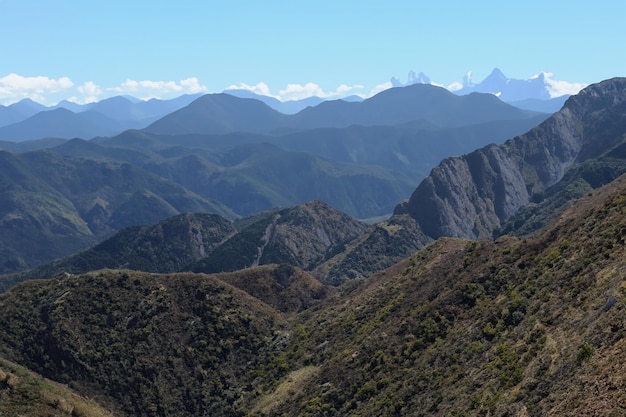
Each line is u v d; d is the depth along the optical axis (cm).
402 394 6244
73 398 7731
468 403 5066
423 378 6303
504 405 4491
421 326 7494
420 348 7144
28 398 7019
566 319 5156
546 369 4547
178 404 8962
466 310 7325
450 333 7000
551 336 5038
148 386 9031
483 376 5381
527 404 4241
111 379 8888
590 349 4197
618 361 3853
